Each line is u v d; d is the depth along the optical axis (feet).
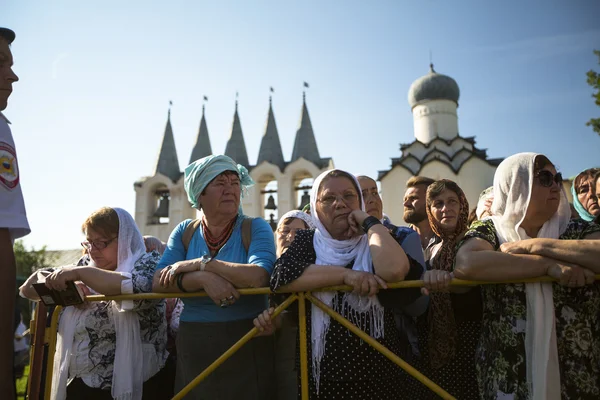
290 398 11.50
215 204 10.42
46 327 11.07
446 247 10.97
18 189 8.02
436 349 9.68
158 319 11.35
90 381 10.28
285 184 81.25
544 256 7.83
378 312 8.70
